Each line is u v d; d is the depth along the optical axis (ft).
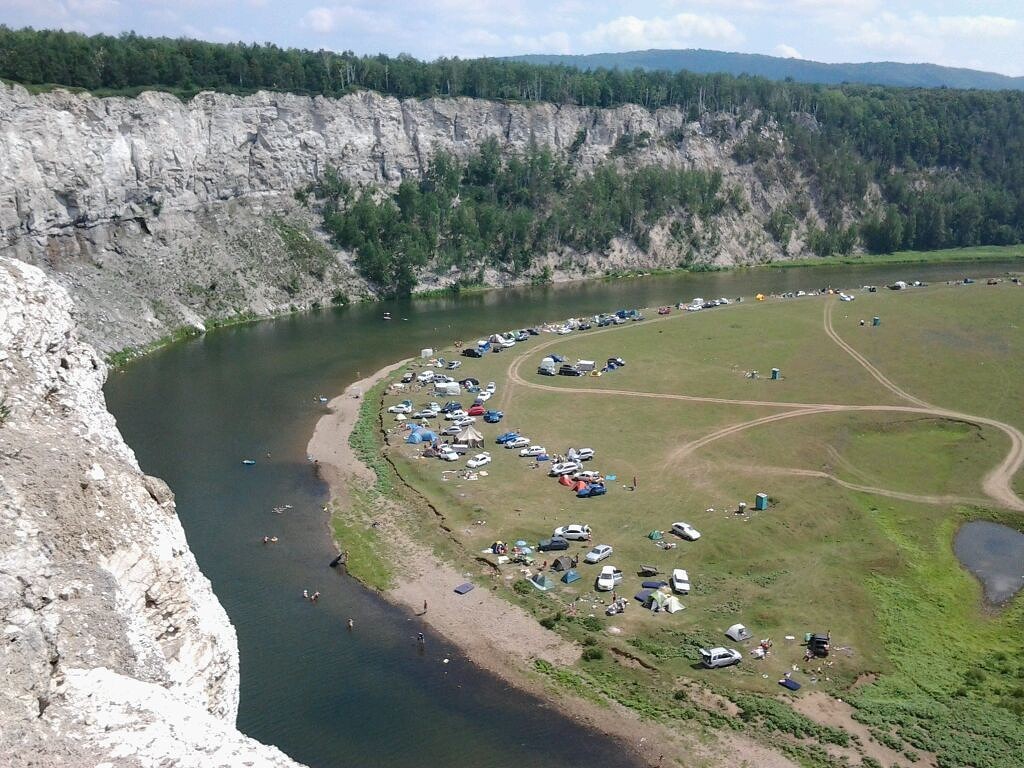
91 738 89.10
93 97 513.86
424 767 175.11
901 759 173.58
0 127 453.58
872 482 312.71
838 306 571.69
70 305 139.33
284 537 273.13
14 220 459.32
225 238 599.98
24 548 101.76
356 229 647.97
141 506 121.39
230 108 615.57
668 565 250.16
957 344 470.80
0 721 86.28
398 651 214.07
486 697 197.26
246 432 362.33
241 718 187.32
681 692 196.03
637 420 369.30
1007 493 303.27
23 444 112.98
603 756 179.11
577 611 228.84
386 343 510.17
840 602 232.12
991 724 183.11
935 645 216.54
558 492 298.35
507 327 551.59
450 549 262.06
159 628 115.75
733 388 411.95
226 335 526.16
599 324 545.44
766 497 285.43
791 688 196.34
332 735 183.42
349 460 334.03
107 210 517.14
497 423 366.84
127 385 423.23
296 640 217.36
